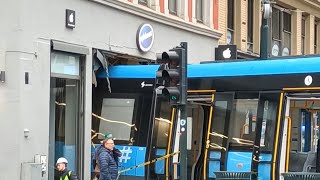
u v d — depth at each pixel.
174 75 9.80
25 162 11.34
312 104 13.44
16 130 11.26
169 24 16.88
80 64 13.38
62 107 12.93
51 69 12.45
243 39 22.98
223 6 21.03
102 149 11.66
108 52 14.38
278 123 11.25
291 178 9.44
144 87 13.15
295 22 27.73
